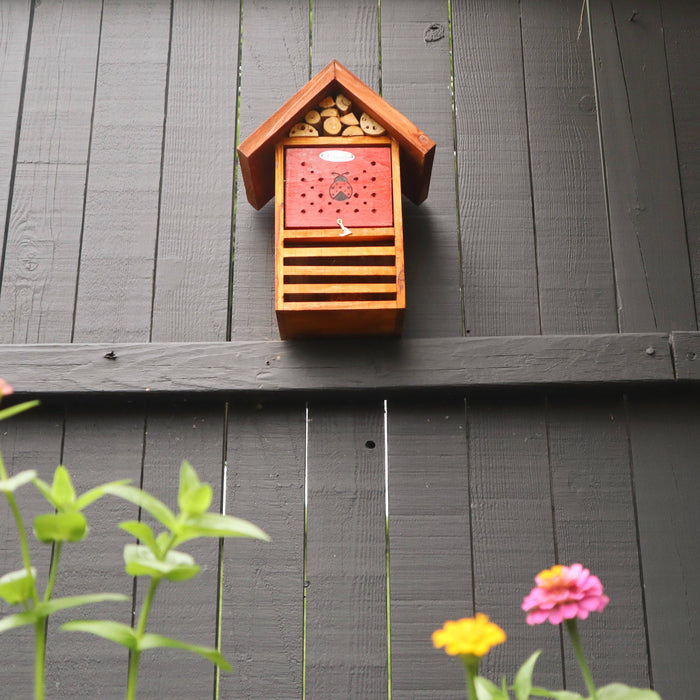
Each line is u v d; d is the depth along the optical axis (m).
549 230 1.96
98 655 1.80
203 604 1.82
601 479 1.86
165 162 1.99
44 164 1.99
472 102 2.02
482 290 1.94
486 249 1.95
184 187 1.98
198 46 2.04
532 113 2.01
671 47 2.04
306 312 1.82
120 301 1.94
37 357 1.88
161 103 2.02
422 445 1.88
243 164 1.87
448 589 1.82
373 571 1.83
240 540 1.84
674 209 1.96
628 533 1.84
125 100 2.02
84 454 1.88
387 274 1.83
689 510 1.85
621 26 2.04
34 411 1.89
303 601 1.82
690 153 1.99
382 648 1.80
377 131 1.87
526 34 2.04
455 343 1.89
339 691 1.79
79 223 1.97
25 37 2.04
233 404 1.90
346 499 1.86
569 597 1.44
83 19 2.05
